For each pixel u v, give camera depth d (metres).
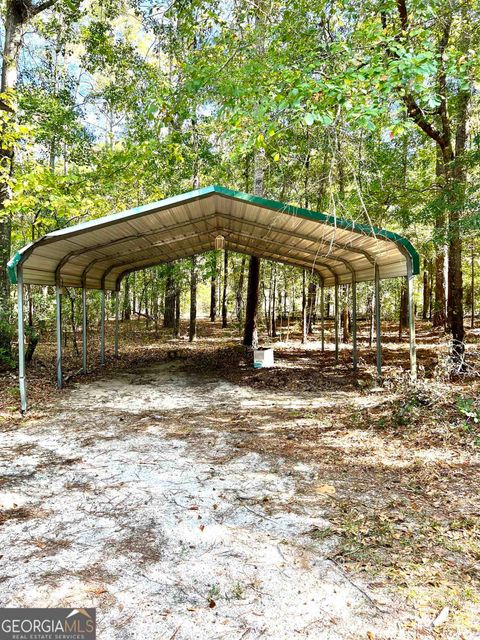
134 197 11.62
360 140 5.23
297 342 15.30
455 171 7.16
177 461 4.46
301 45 6.98
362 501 3.47
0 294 9.14
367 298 16.47
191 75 6.06
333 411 6.44
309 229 7.16
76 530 3.07
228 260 17.80
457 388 6.41
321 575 2.52
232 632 2.07
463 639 1.99
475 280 18.42
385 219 8.62
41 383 8.48
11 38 9.16
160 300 22.41
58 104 12.69
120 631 2.08
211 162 13.51
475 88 6.58
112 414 6.46
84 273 9.88
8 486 3.84
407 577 2.47
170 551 2.80
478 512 3.21
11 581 2.48
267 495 3.62
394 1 5.62
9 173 8.62
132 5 11.97
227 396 7.77
